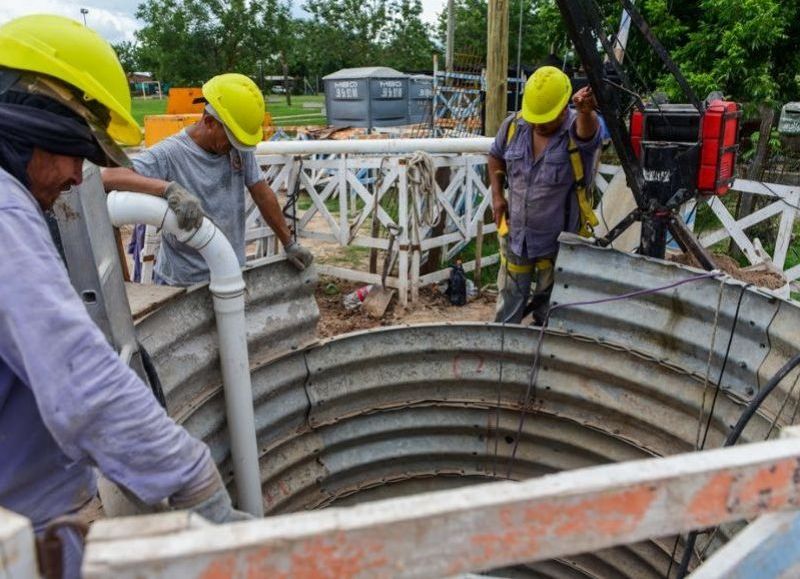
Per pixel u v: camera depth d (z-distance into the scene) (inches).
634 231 181.0
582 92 144.6
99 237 73.0
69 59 49.6
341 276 242.1
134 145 55.9
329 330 210.8
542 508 34.6
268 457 138.0
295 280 131.9
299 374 137.5
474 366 152.0
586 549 36.1
